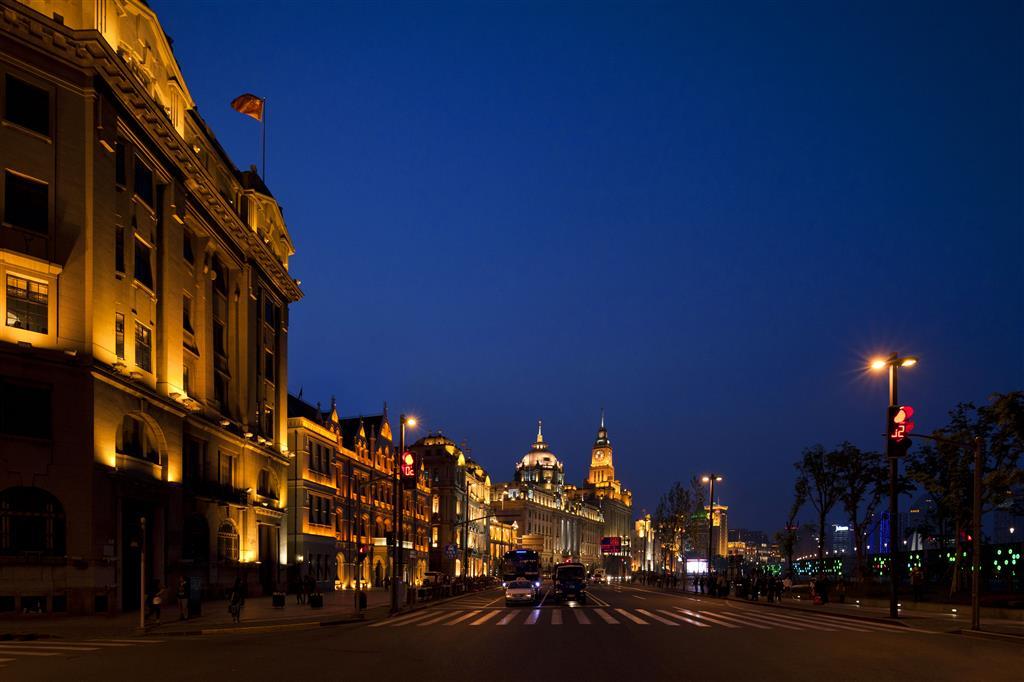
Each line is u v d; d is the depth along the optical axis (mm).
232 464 53312
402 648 23047
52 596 32594
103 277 36312
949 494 46719
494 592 79000
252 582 54000
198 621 33250
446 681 16328
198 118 50344
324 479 71250
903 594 52812
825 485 62188
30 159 34094
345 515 75812
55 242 34500
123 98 38562
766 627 31109
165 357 43188
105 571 34656
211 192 48938
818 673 17609
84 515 33750
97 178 36250
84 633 28562
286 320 66500
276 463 60875
